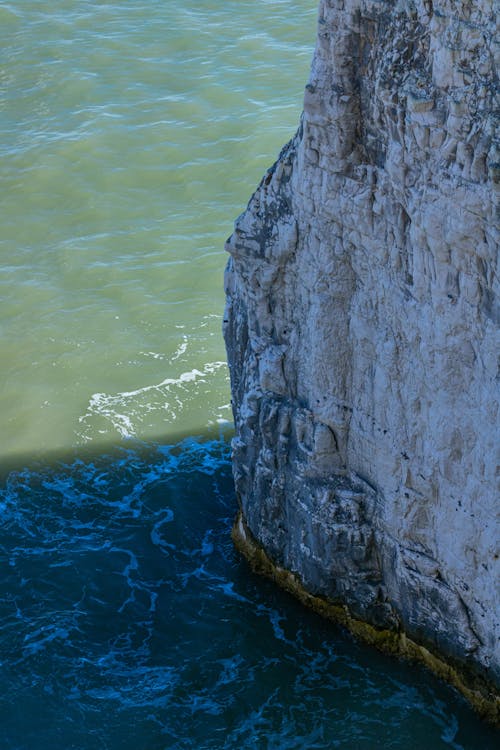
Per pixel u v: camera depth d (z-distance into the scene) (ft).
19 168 207.31
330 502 114.42
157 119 217.77
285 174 108.37
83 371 163.32
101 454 148.46
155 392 158.81
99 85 229.45
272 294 113.91
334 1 96.02
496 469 96.48
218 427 152.56
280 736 110.11
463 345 95.76
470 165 88.63
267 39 240.73
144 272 181.88
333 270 105.81
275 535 124.16
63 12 256.93
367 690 113.91
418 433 104.06
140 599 125.80
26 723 111.86
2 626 122.52
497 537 99.19
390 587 114.52
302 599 123.65
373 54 95.76
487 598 103.35
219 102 221.05
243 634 120.98
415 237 95.76
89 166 206.69
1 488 143.43
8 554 132.36
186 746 109.50
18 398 158.92
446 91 89.61
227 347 124.77
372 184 99.40
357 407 110.22
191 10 254.06
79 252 186.80
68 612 124.26
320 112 99.71
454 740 108.27
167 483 142.92
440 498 104.58
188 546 132.98
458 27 86.74
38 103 225.76
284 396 117.08
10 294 178.60
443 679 112.88
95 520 137.69
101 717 112.37
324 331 108.58
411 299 99.35
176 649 119.75
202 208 195.52
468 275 92.48
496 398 93.91
